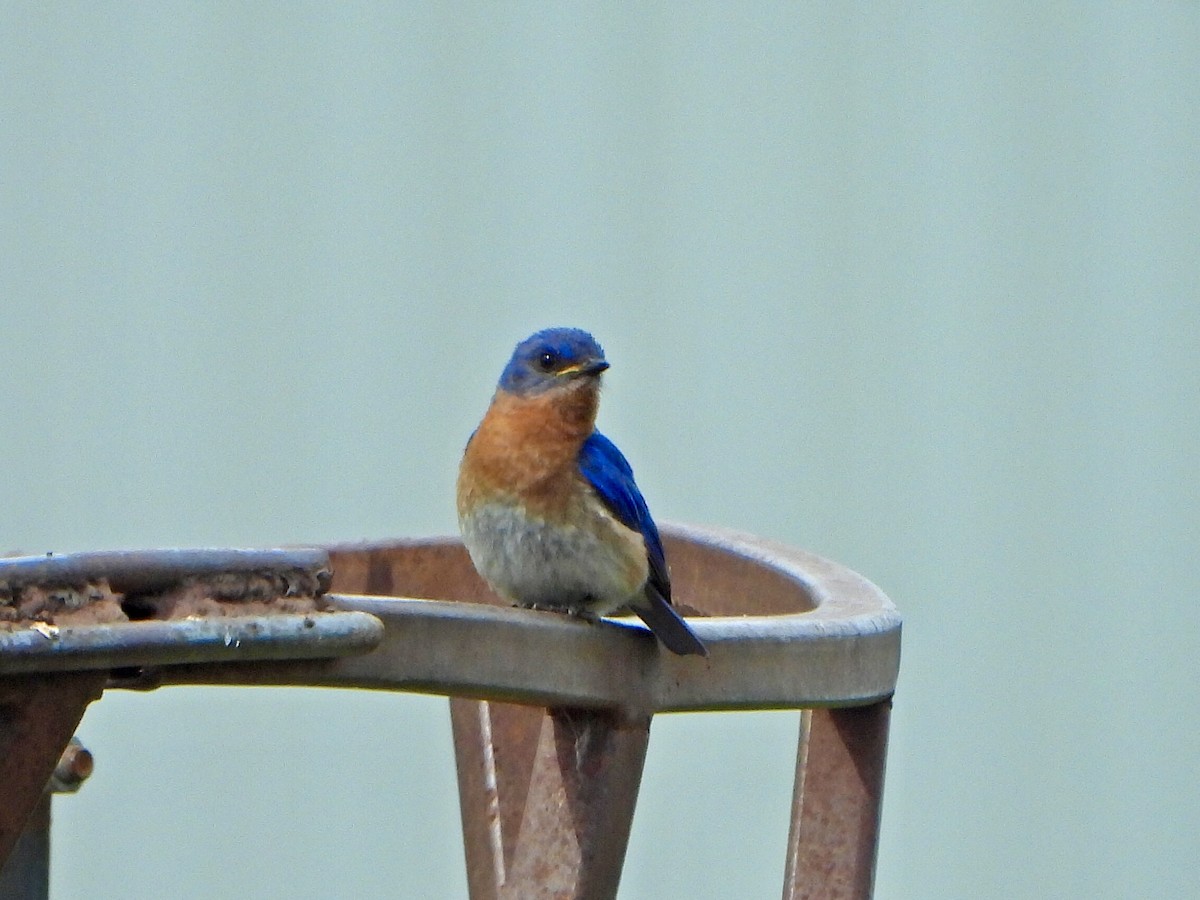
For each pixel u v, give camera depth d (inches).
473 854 395.2
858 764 336.2
